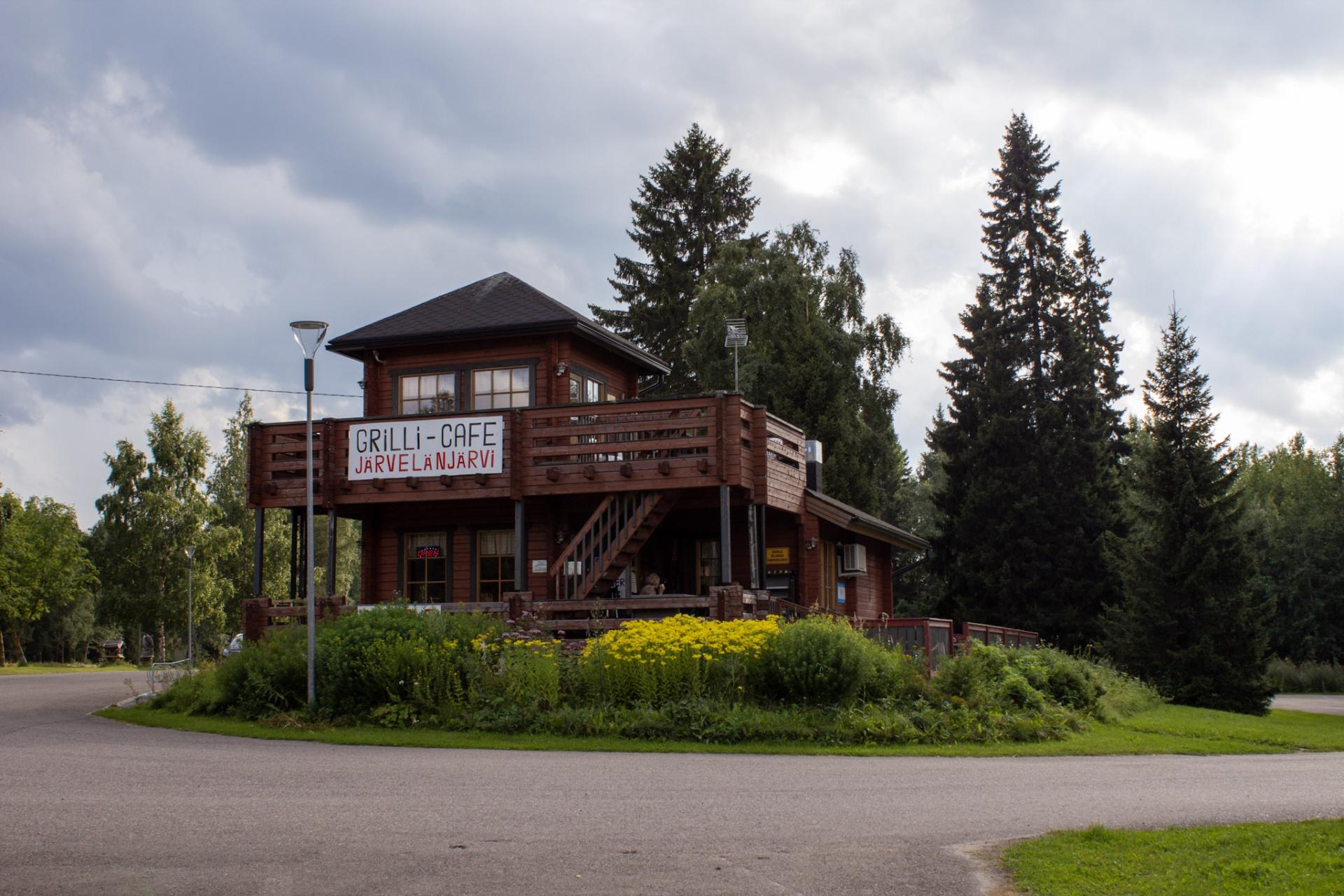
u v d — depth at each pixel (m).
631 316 53.34
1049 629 38.03
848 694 16.25
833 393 40.25
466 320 25.02
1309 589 55.09
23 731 16.20
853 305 41.12
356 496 22.17
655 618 19.33
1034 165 44.50
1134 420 47.50
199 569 58.28
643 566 24.70
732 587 18.88
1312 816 9.94
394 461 22.02
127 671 50.69
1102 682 20.80
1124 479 44.12
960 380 43.84
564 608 19.16
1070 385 41.34
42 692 25.47
